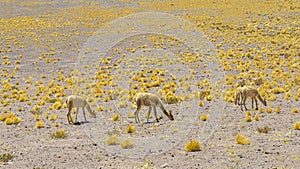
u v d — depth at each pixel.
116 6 80.75
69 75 32.09
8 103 22.86
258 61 36.34
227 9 72.31
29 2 87.81
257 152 12.35
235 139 13.92
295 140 13.72
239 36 50.38
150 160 11.94
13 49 44.66
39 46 46.28
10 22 64.38
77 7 81.25
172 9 73.94
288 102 21.33
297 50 41.22
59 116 18.89
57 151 12.94
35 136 15.12
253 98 20.11
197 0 83.75
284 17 62.09
